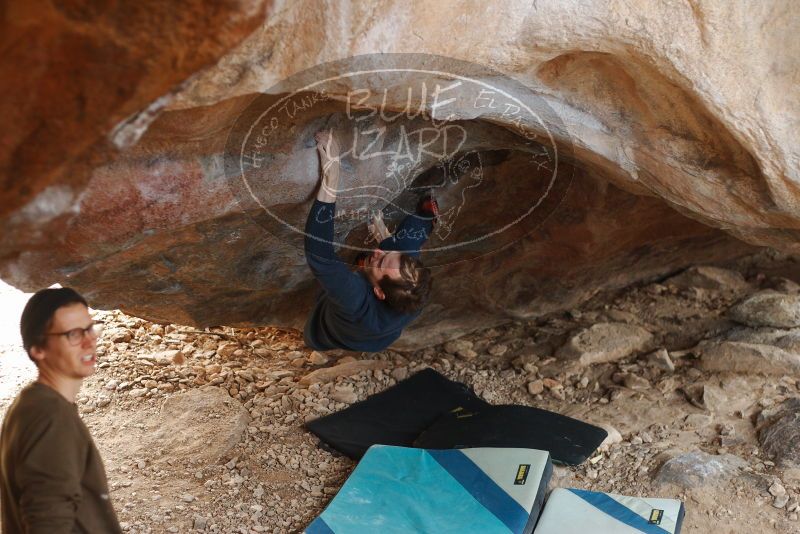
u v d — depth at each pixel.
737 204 3.79
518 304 5.91
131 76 1.80
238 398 5.18
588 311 6.19
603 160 3.88
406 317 3.75
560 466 4.52
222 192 3.37
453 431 4.79
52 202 2.00
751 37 3.01
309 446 4.79
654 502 4.14
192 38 1.77
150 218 3.28
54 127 1.85
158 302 4.85
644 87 3.34
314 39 2.30
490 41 2.68
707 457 4.53
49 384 2.52
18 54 1.73
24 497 2.36
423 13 2.42
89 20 1.71
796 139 3.29
